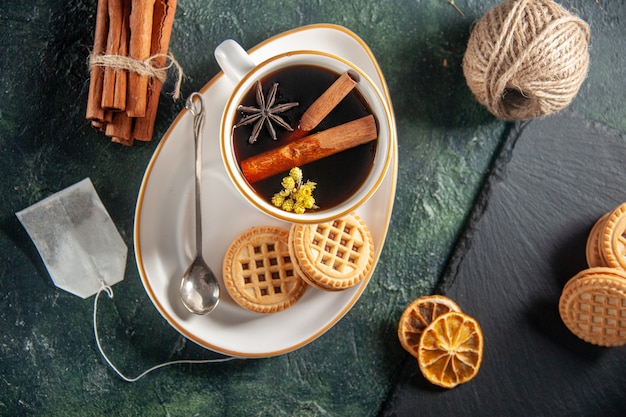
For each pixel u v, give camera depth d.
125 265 0.54
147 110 0.51
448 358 0.53
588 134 0.56
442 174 0.55
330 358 0.55
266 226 0.51
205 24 0.54
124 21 0.49
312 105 0.45
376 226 0.51
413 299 0.55
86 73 0.54
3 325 0.54
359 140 0.45
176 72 0.54
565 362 0.55
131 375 0.54
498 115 0.53
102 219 0.54
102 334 0.54
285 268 0.51
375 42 0.55
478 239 0.55
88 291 0.54
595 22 0.56
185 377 0.54
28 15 0.53
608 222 0.53
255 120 0.45
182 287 0.50
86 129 0.54
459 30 0.56
